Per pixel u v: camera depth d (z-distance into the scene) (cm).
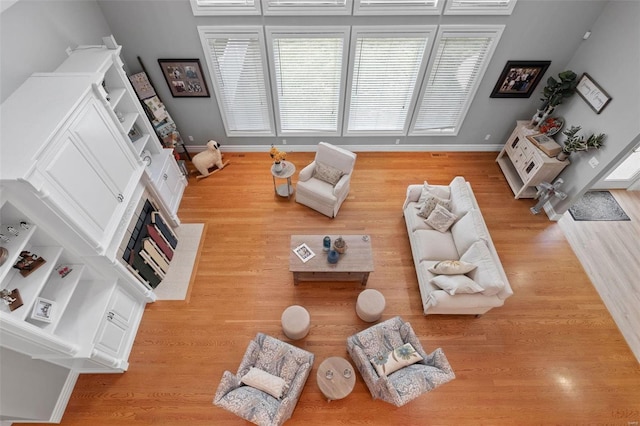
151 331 420
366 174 614
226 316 434
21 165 247
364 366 341
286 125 611
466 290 385
